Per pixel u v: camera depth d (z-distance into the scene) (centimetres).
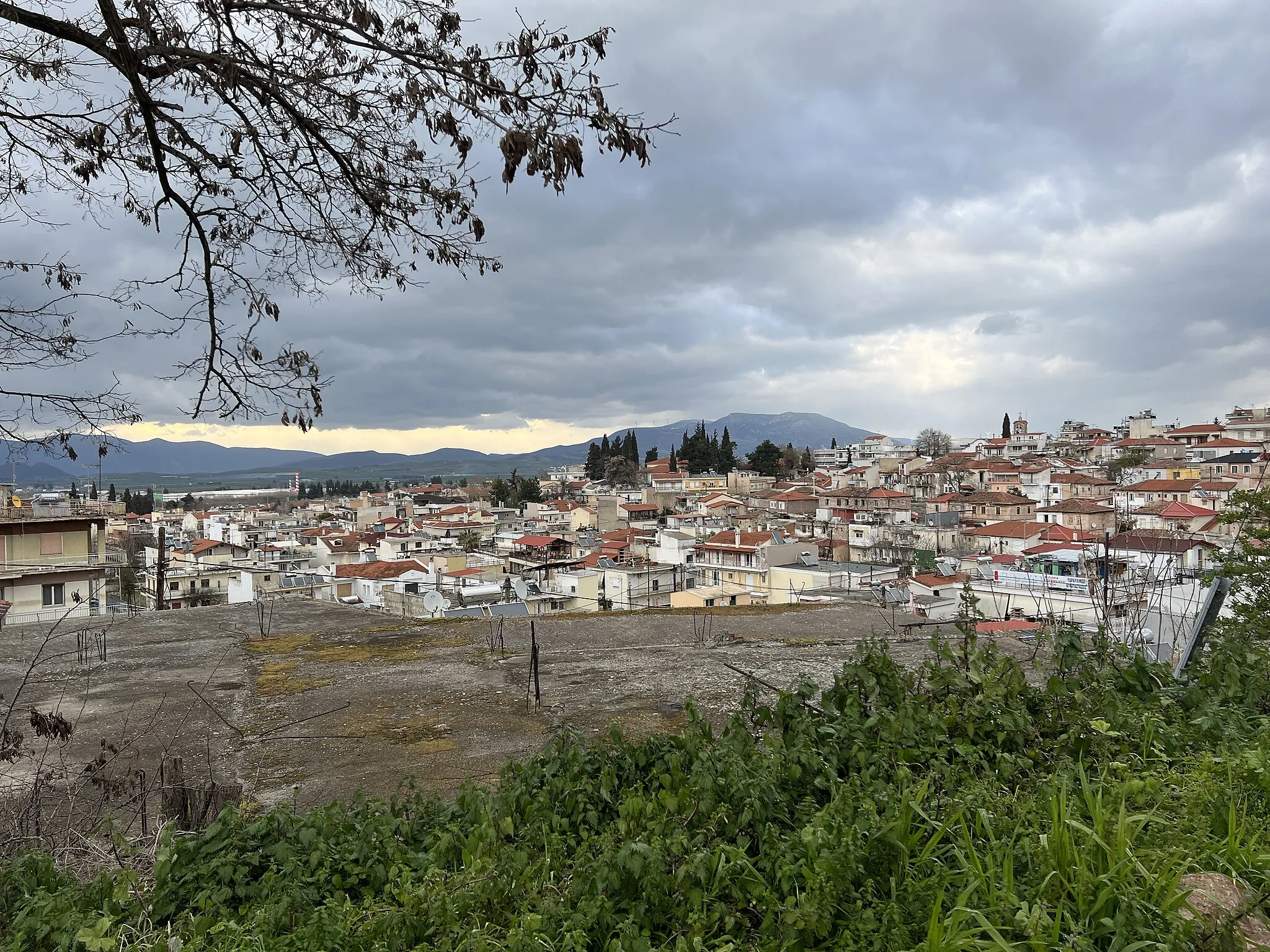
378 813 353
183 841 311
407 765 491
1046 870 247
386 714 596
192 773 485
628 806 303
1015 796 315
